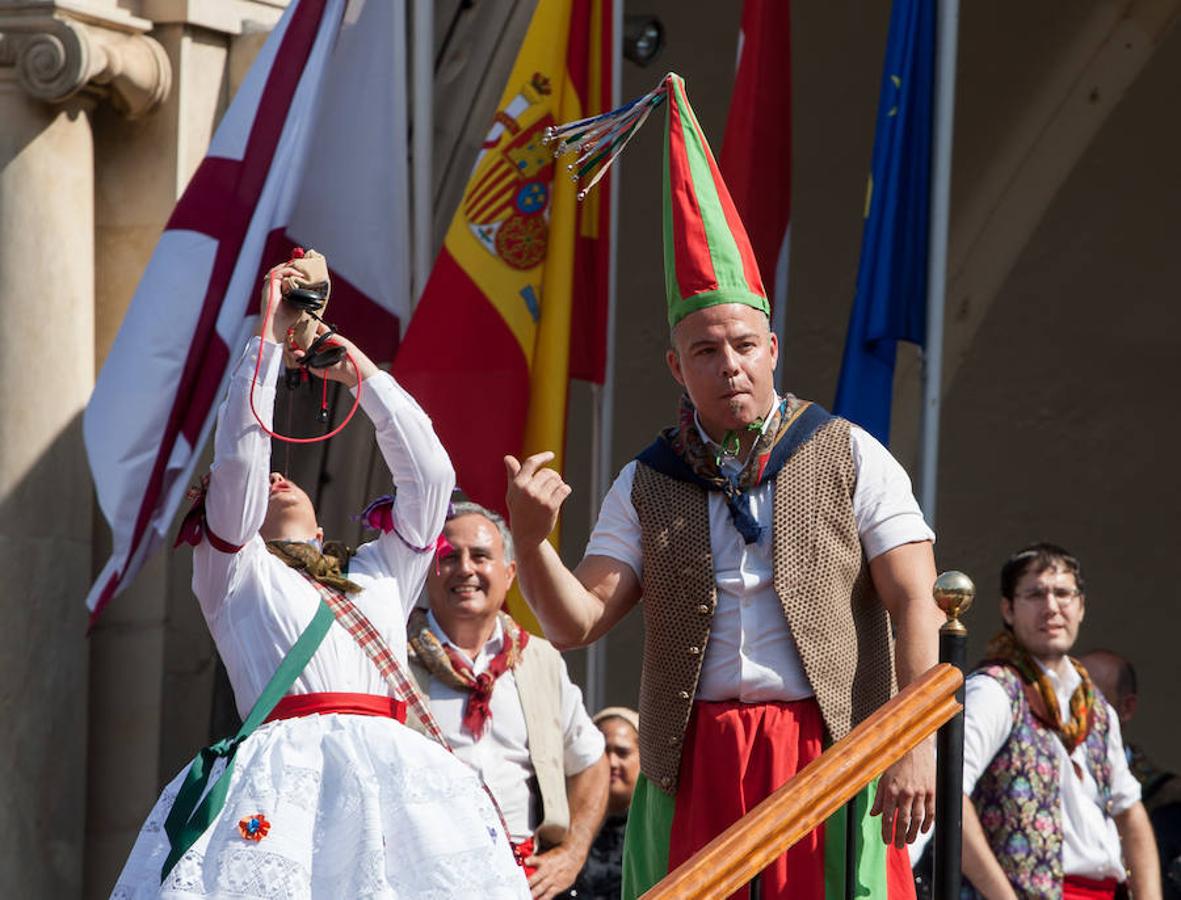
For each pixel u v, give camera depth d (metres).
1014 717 21.39
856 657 15.56
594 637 15.54
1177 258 43.62
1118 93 38.41
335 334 15.27
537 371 26.34
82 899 28.09
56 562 27.52
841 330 42.09
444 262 26.39
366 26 27.27
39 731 27.30
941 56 28.14
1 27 27.09
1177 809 26.80
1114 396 44.94
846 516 15.61
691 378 15.52
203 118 28.50
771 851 14.22
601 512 16.17
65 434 27.56
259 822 13.61
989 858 20.72
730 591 15.56
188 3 28.12
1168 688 45.84
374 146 27.20
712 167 15.92
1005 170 39.12
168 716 28.39
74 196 27.66
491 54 29.27
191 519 14.65
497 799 21.25
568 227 26.56
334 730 14.14
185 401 25.91
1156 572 45.66
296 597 14.57
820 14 39.19
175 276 26.02
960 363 39.69
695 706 15.67
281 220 26.16
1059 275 43.94
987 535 45.41
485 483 26.03
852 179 40.94
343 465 27.95
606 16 27.20
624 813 24.39
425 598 22.33
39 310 27.36
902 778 14.88
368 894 13.38
